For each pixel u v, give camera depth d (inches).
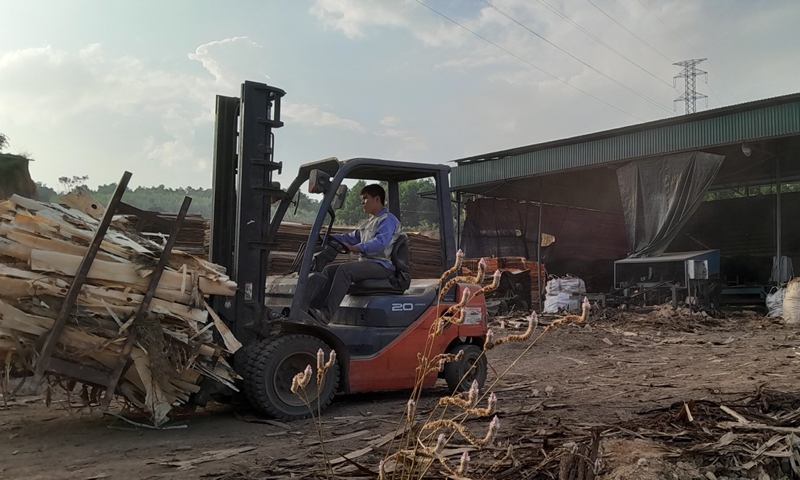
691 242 1043.3
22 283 162.4
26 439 174.2
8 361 165.2
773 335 506.0
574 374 312.8
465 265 783.1
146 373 175.6
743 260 934.4
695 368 332.5
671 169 716.7
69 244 169.6
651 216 733.3
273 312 212.1
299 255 245.1
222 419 202.7
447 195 251.8
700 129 688.4
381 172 245.4
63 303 164.9
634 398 243.9
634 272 742.5
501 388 269.6
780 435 177.9
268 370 197.3
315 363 207.8
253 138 212.1
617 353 402.0
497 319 612.1
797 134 620.1
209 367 185.8
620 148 753.0
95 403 188.4
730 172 925.8
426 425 104.2
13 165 438.6
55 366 164.7
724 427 185.5
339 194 224.1
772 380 286.8
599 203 1097.4
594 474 132.6
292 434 183.2
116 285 172.4
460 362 245.0
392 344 227.5
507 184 938.7
